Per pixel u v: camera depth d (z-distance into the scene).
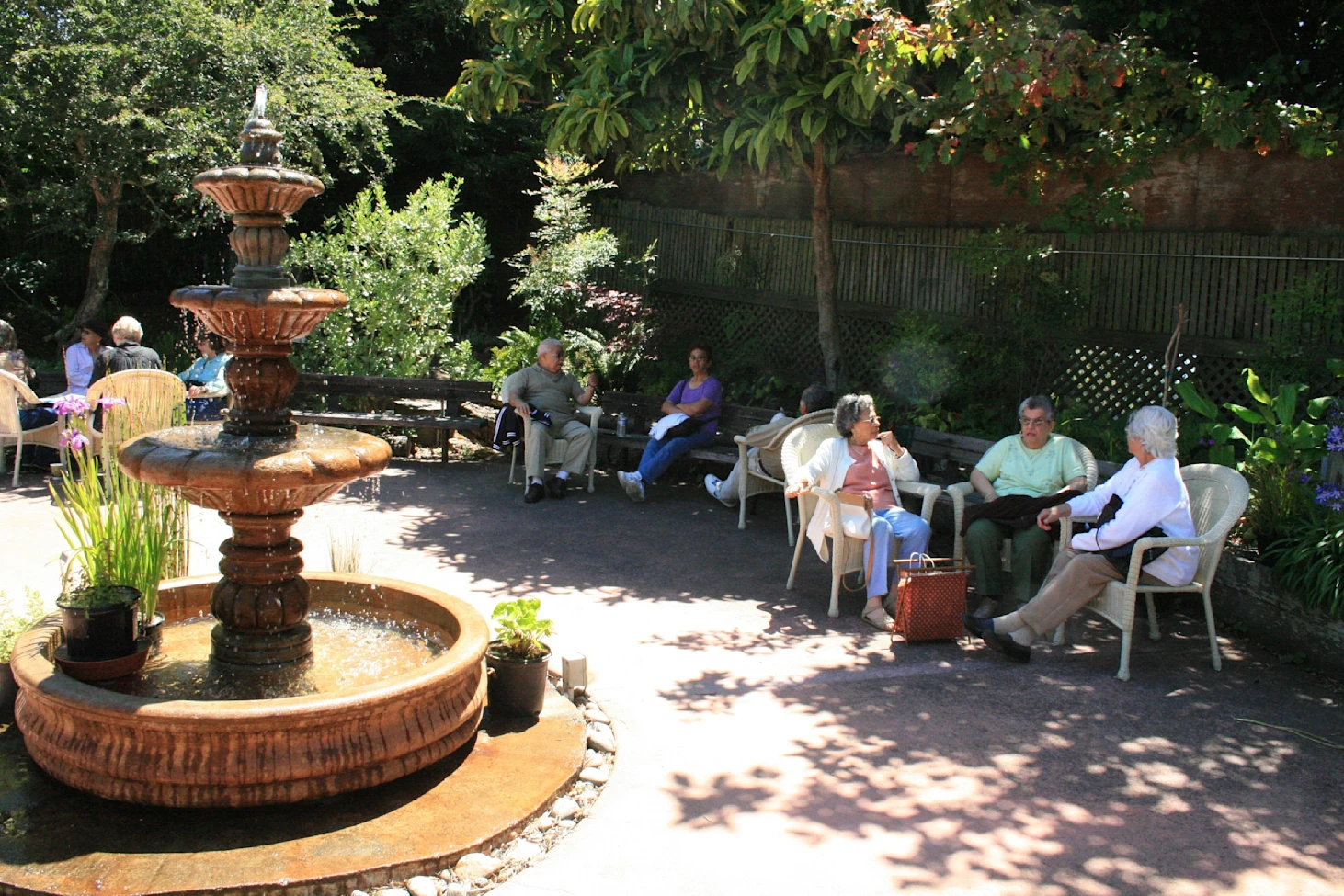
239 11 10.72
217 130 10.14
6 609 4.46
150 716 3.28
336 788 3.48
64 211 10.89
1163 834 3.57
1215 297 8.30
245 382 3.99
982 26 6.52
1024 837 3.54
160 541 4.36
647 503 8.73
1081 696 4.82
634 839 3.49
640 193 13.05
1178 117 8.84
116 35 9.84
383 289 11.09
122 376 6.43
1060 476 6.17
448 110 13.98
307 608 4.23
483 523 7.86
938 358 8.96
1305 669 5.25
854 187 10.77
